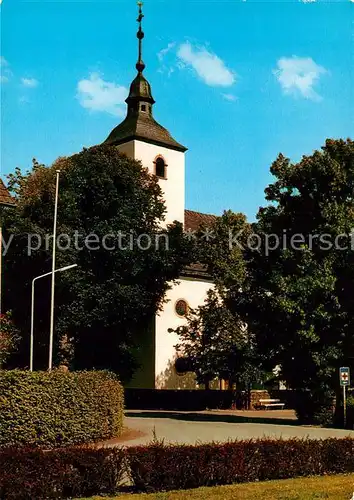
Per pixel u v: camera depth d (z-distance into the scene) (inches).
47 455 435.2
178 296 1683.1
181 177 1915.6
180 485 471.5
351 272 1059.9
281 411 1529.3
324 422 1068.5
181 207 1899.6
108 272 1451.8
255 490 457.1
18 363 1478.8
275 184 1146.7
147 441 772.6
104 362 1469.0
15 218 1409.9
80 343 1473.9
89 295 1389.0
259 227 1155.9
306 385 1094.4
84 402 749.3
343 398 1027.9
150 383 1620.3
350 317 1057.5
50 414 705.6
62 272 1368.1
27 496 421.4
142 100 1904.5
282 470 512.1
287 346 1075.3
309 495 434.9
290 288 1055.6
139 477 463.2
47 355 1487.5
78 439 733.3
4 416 673.0
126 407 1582.2
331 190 1102.4
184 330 1483.8
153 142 1857.8
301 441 530.9
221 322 1422.2
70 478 439.2
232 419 1190.9
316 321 1049.5
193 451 479.8
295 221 1136.2
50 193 1453.0
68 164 1505.9
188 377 1679.4
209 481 483.5
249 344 1232.8
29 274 1460.4
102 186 1448.1
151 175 1587.1
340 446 537.3
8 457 424.2
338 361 1059.9
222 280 1405.0
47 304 1481.3
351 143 1127.0
